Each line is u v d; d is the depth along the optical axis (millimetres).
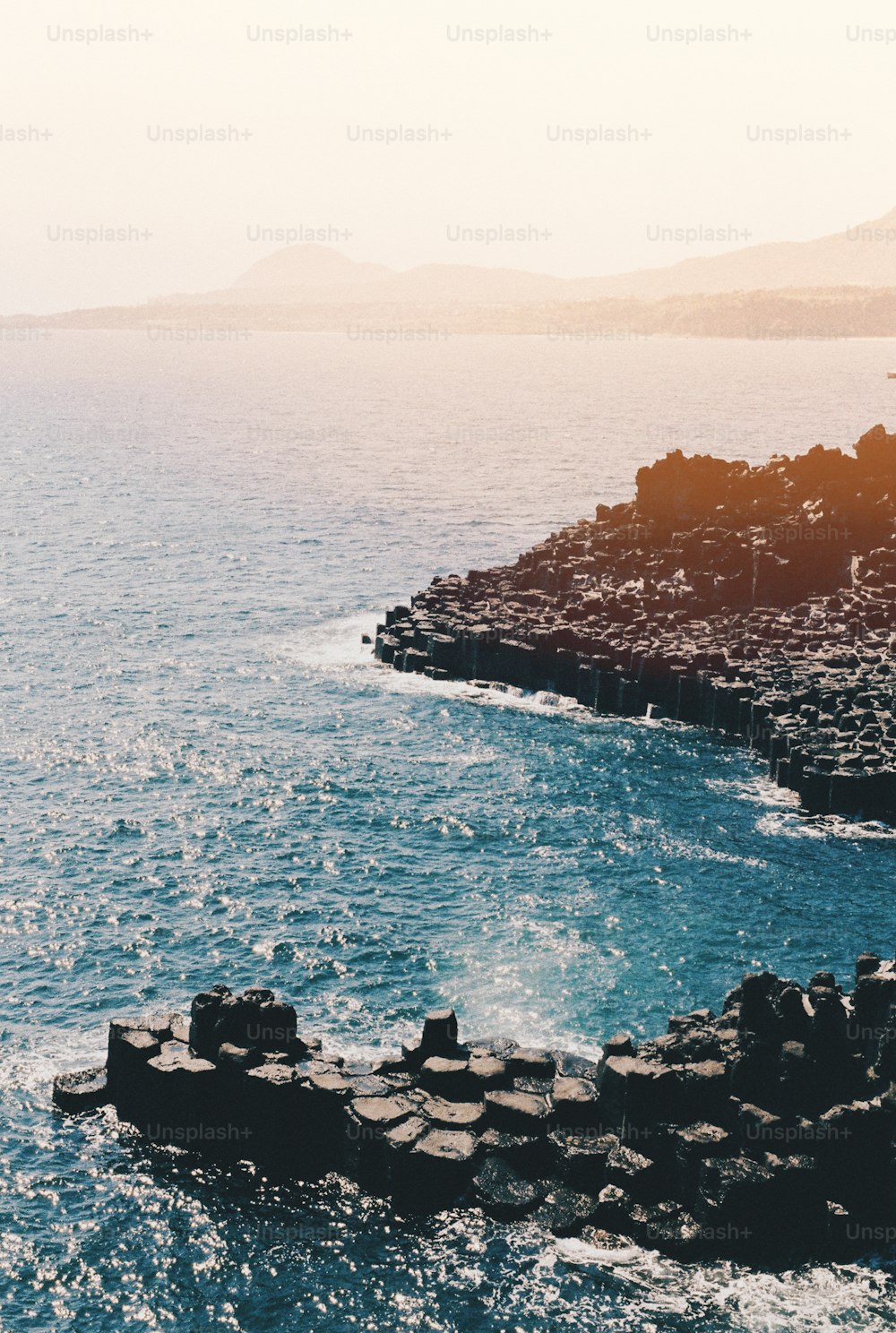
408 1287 48500
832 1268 49375
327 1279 48812
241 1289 48594
